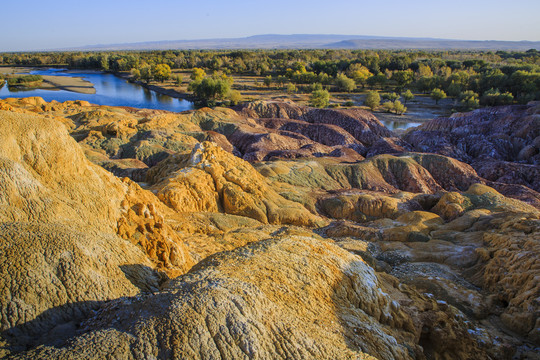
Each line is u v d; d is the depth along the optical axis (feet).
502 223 91.35
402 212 120.88
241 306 34.32
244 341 31.58
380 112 363.97
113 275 39.06
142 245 50.16
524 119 242.37
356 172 164.66
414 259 85.76
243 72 654.94
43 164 49.11
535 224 79.10
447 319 54.70
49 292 32.73
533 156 218.79
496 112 268.00
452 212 115.44
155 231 53.21
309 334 35.86
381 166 173.47
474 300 65.72
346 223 111.34
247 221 97.50
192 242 69.87
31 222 39.45
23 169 45.01
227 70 624.18
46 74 620.90
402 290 61.16
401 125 323.98
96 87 491.72
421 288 70.13
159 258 50.67
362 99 420.77
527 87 362.94
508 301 64.90
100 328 31.53
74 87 466.29
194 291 35.01
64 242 36.86
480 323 60.44
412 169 172.65
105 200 52.60
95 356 27.32
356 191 138.51
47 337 30.35
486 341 53.11
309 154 206.80
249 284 38.04
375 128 289.12
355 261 52.49
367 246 90.74
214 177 108.68
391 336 43.70
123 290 38.47
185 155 125.29
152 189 99.96
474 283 74.64
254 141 229.45
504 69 463.42
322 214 122.21
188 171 107.14
